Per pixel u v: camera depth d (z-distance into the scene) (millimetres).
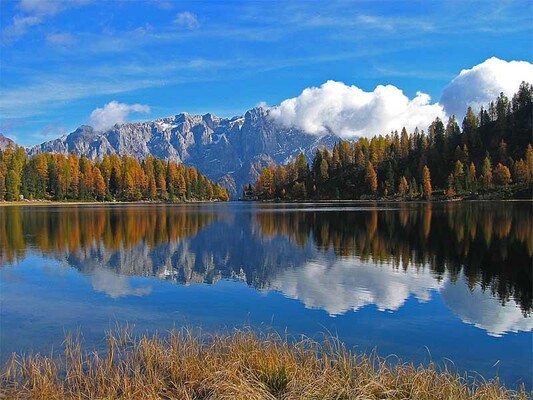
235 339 12273
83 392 9625
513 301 19641
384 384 9273
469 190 141625
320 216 75750
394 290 21891
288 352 11266
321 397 8781
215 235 48062
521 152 156500
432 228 50812
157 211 101625
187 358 10781
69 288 22578
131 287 22891
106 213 90688
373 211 87812
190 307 18797
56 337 14594
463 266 28234
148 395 9000
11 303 19406
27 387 10070
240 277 25453
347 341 14570
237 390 8789
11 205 137750
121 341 13805
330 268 28078
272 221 66562
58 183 159250
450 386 9109
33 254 34188
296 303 19484
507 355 13477
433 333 15398
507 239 40219
